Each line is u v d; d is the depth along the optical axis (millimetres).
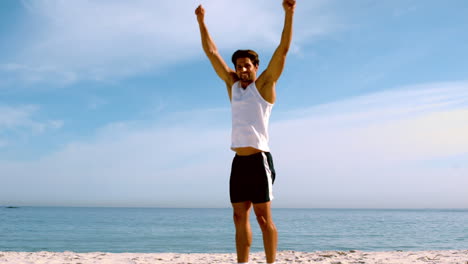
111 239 27953
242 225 3125
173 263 6270
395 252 7934
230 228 47312
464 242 25453
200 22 3496
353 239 28578
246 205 3143
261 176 3039
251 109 3061
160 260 6785
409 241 26438
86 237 30016
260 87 3094
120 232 37438
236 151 3148
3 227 45625
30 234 33469
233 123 3139
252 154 3066
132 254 7996
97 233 35500
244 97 3092
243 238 3105
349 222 74000
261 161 3045
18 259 6414
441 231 41531
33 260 6285
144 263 6277
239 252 3107
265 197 3033
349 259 6668
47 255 7371
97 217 100500
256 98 3064
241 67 3131
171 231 39969
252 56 3160
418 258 6488
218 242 25297
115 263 6215
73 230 40531
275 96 3146
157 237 30375
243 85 3189
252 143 3027
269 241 3076
